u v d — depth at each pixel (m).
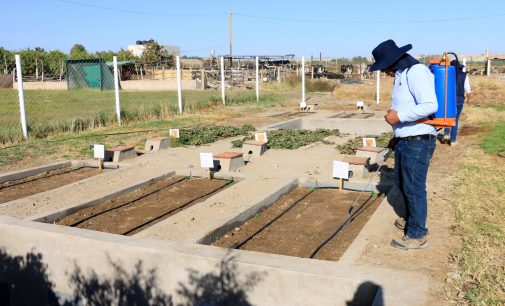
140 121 15.56
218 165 8.97
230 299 4.68
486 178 7.41
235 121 16.34
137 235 5.61
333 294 4.25
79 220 6.66
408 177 4.79
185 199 7.54
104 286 5.37
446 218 5.71
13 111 18.81
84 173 9.36
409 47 4.67
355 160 8.18
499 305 3.72
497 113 16.09
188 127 14.38
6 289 6.09
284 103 22.56
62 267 5.62
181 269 4.88
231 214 6.27
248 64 48.53
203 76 38.25
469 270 4.30
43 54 46.44
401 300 3.84
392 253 4.81
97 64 37.53
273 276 4.44
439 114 4.68
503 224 5.39
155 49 60.12
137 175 8.66
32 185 8.52
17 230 5.84
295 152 10.57
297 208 7.04
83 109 19.11
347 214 6.66
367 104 22.58
